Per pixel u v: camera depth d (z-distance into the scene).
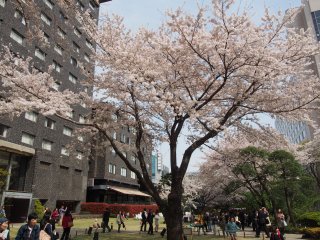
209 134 11.45
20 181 28.81
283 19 10.82
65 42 12.98
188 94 11.96
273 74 10.63
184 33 10.68
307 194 27.34
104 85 12.57
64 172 35.50
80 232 19.11
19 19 28.52
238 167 22.52
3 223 6.12
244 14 10.23
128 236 17.53
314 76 11.52
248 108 12.20
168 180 46.16
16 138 27.88
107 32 12.57
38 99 10.30
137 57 11.46
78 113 37.25
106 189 43.81
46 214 9.35
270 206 26.61
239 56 10.33
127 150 14.57
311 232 17.30
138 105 12.95
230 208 46.41
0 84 16.70
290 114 12.01
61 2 11.64
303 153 27.94
